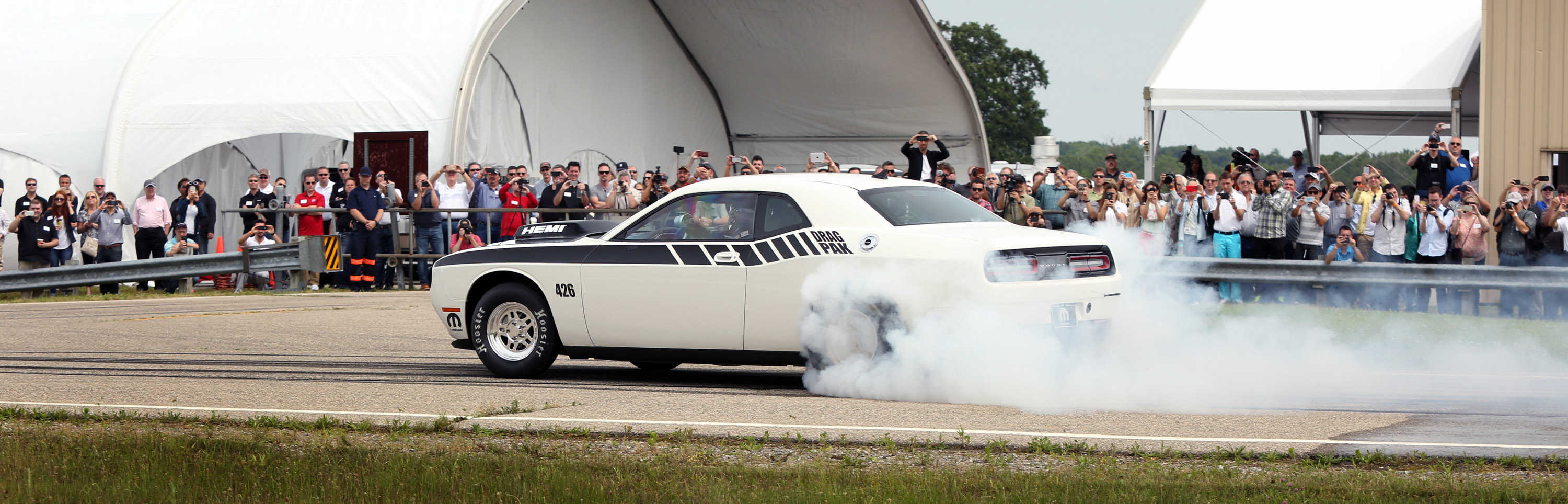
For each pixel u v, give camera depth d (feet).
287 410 21.08
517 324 26.16
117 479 15.11
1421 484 14.25
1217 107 64.18
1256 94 63.72
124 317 41.11
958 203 24.84
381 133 66.85
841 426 19.16
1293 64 65.26
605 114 89.56
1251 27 68.85
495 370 26.14
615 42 89.86
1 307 46.16
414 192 58.90
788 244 23.12
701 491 14.15
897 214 23.16
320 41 70.64
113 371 26.96
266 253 53.88
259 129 67.92
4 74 72.95
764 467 16.02
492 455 16.74
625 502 13.80
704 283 23.73
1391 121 80.12
